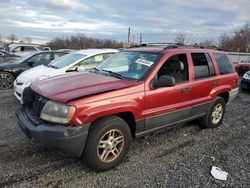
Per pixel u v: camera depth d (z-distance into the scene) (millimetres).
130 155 4020
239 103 8133
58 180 3254
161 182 3291
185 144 4559
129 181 3291
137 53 4520
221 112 5535
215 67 5199
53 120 3188
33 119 3477
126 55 4625
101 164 3443
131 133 3912
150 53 4363
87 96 3246
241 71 16797
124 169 3592
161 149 4297
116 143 3582
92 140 3307
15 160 3686
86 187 3133
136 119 3742
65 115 3111
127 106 3555
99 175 3414
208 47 5516
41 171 3434
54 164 3625
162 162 3842
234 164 3873
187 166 3748
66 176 3352
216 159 4016
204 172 3590
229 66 5727
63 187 3115
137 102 3688
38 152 3945
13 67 9086
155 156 4031
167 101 4117
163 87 3988
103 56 7965
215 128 5496
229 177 3486
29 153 3906
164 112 4109
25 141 4328
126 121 3857
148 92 3818
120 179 3330
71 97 3188
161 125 4172
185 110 4512
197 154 4176
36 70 7355
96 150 3359
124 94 3557
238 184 3322
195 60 4762
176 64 4332
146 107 3828
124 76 4070
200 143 4641
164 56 4191
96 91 3371
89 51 8102
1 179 3203
